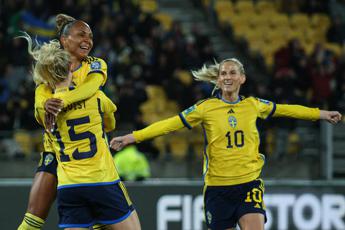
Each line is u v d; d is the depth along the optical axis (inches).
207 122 684.1
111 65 1472.7
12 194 1040.2
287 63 1539.1
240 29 1875.0
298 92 1472.7
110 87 1395.2
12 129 1279.5
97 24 1551.4
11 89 1408.7
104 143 589.6
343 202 1107.9
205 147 690.2
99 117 589.3
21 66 1434.5
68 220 583.8
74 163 579.2
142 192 1065.5
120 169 1117.7
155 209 1066.1
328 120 689.0
